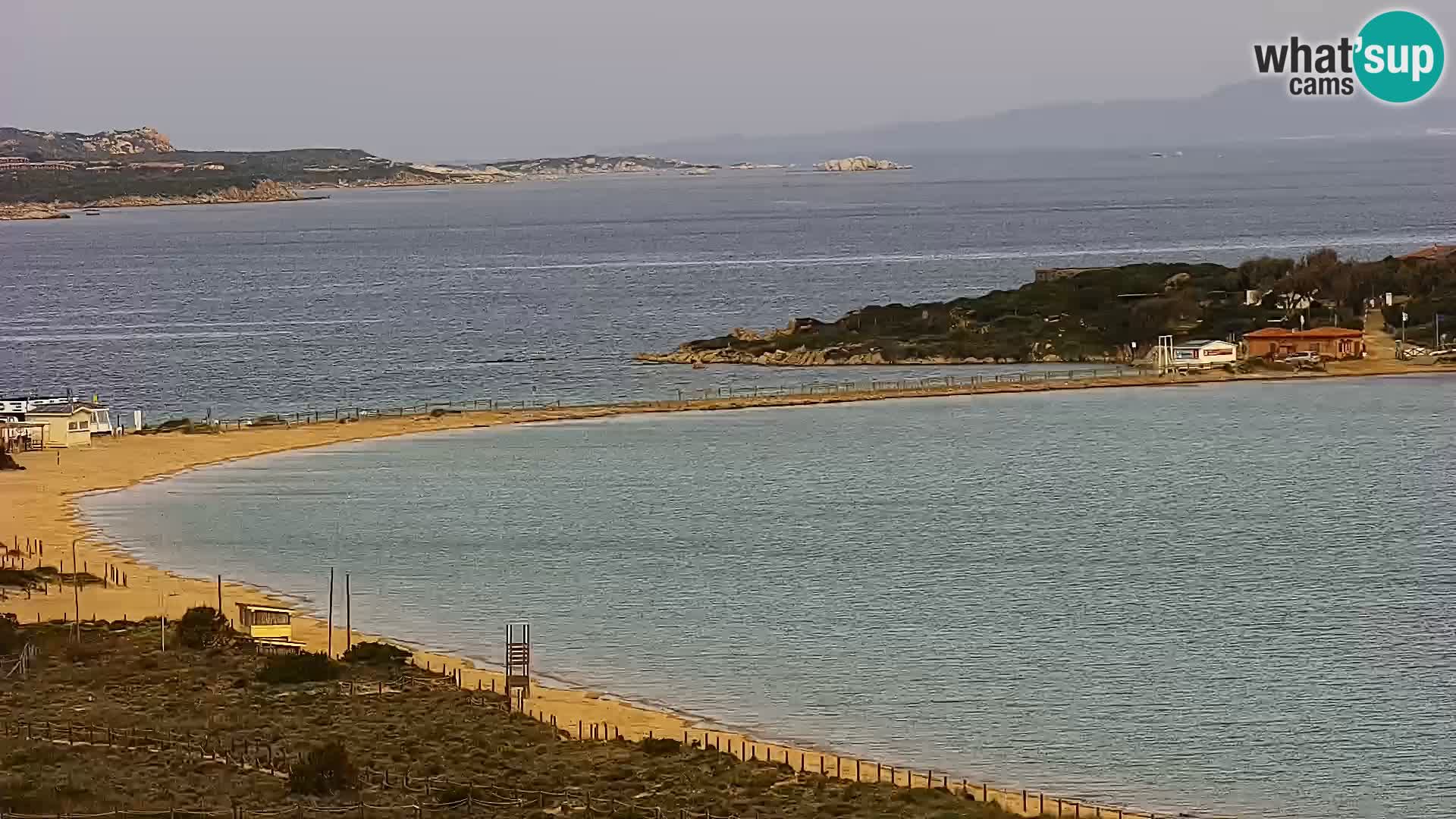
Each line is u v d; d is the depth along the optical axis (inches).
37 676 4539.9
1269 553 6274.6
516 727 4138.8
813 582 5930.1
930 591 5767.7
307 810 3326.8
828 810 3486.7
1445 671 4692.4
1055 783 3892.7
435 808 3395.7
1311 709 4392.2
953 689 4613.7
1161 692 4554.6
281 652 4891.7
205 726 4015.8
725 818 3408.0
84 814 3230.8
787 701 4525.1
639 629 5295.3
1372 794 3806.6
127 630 5132.9
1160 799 3789.4
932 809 3550.7
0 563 6141.7
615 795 3570.4
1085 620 5329.7
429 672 4724.4
